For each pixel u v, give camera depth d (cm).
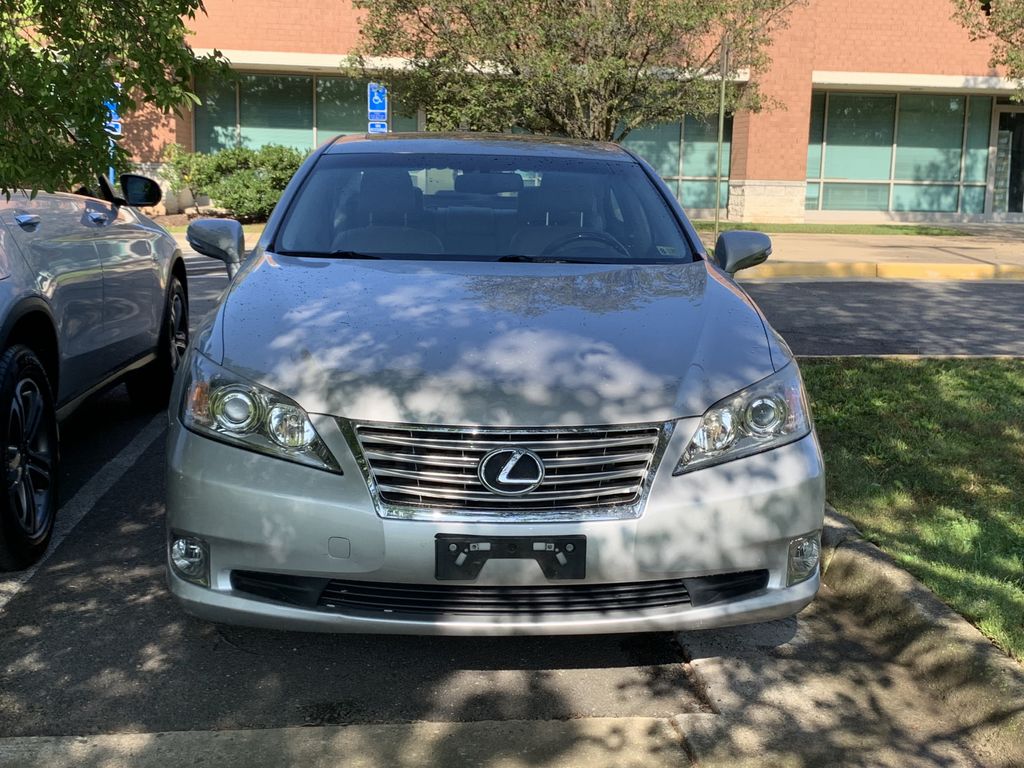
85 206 504
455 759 282
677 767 281
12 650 338
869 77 2297
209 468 297
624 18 1484
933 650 329
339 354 310
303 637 353
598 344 320
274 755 281
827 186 2456
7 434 372
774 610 307
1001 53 1827
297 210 435
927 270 1414
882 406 632
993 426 589
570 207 446
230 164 1997
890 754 288
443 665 336
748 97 1752
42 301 412
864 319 1019
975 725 302
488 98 1560
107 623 359
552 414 292
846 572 390
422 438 290
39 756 277
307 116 2248
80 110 318
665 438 297
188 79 343
